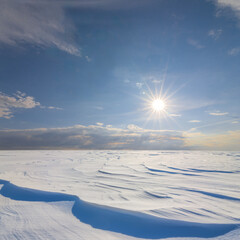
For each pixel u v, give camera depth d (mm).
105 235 2922
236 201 4422
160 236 2885
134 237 2877
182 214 3551
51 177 8016
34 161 16172
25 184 6438
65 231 3041
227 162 15352
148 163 14586
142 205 4094
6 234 2920
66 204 4469
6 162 15109
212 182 6828
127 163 14703
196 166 12008
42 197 5020
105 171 9805
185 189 5750
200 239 2766
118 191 5523
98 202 4250
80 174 8914
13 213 3900
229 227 3025
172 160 18125
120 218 3475
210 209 3852
